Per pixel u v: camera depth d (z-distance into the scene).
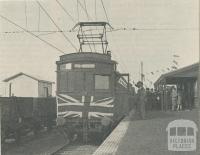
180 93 25.16
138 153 10.27
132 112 26.19
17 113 17.73
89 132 16.47
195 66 22.58
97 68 16.64
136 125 16.91
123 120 19.62
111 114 16.55
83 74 16.64
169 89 25.48
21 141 17.50
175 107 24.77
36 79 30.20
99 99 16.58
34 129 20.44
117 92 17.39
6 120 16.41
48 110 23.25
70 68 16.75
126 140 12.71
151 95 25.20
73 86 16.66
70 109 16.62
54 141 17.52
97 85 16.62
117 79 17.61
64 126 16.69
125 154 10.19
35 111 20.52
